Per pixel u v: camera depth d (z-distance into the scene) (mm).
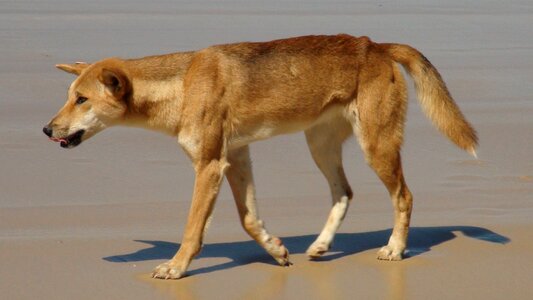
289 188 19484
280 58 15297
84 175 19781
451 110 16172
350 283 14438
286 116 15352
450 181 20094
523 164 21438
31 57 30750
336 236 16828
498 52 34844
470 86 29141
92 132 14859
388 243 15828
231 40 35250
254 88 15008
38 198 18297
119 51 32375
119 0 46719
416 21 41969
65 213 17484
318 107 15539
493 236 16703
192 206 14656
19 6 43094
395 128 15664
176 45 33875
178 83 14719
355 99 15633
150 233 16609
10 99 25594
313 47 15570
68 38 34750
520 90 28797
